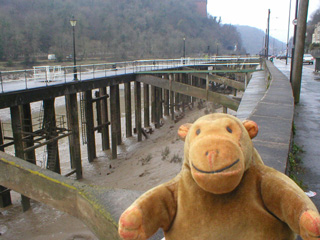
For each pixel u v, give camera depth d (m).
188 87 19.64
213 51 127.44
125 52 94.69
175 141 19.33
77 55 81.12
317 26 79.06
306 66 34.72
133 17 117.19
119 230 1.46
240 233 1.51
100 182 14.91
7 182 4.80
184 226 1.57
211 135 1.49
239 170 1.39
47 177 4.27
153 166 15.41
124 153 19.44
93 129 18.25
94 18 103.75
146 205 1.54
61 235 10.06
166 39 112.62
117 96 20.45
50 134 14.38
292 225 1.37
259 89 11.41
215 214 1.52
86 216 3.74
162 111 28.84
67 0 105.12
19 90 12.39
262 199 1.53
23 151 12.72
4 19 74.31
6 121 28.36
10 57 65.62
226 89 40.25
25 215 11.50
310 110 9.34
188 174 1.61
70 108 15.31
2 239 10.04
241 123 1.66
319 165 4.83
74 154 15.32
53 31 83.56
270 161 3.59
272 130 4.85
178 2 143.00
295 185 1.49
